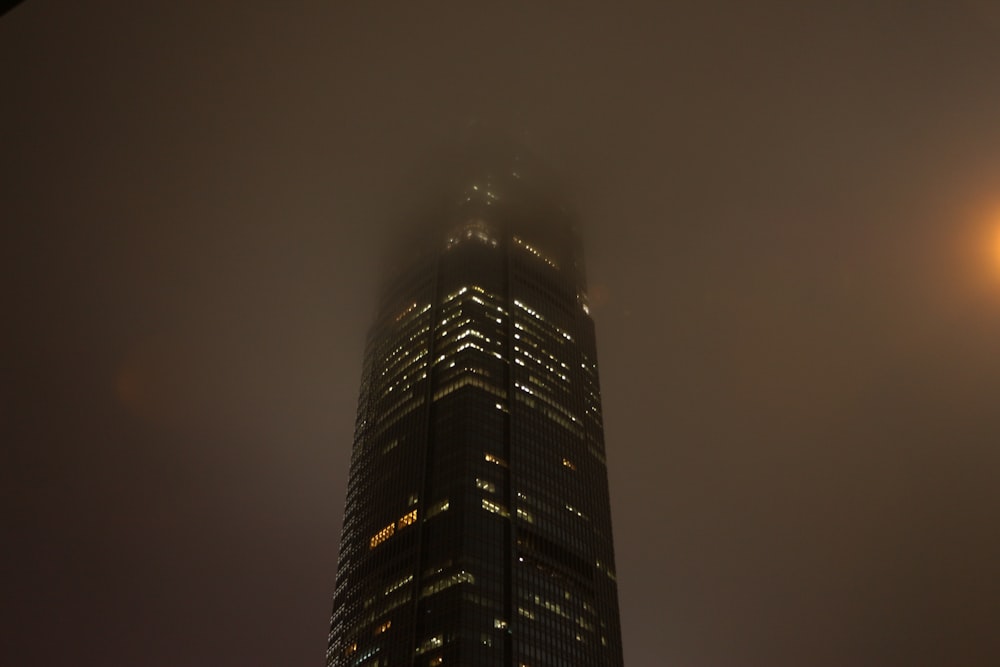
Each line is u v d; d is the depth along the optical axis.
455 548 185.75
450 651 170.38
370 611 198.00
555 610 192.12
